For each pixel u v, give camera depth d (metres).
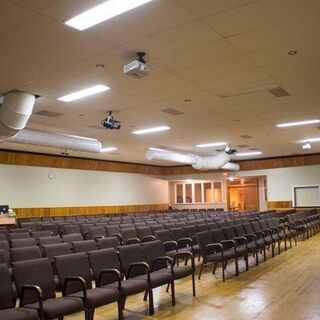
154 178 21.05
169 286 5.87
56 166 15.77
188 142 13.21
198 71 5.86
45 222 10.39
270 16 4.12
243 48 5.00
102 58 5.26
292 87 6.79
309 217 13.73
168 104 7.83
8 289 3.65
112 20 4.15
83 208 16.77
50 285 4.00
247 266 7.07
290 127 10.59
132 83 6.40
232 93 7.10
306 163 17.39
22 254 4.83
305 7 3.93
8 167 14.05
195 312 4.55
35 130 9.59
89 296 3.83
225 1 3.79
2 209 11.90
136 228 7.94
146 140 12.61
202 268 6.90
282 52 5.15
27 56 5.15
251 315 4.39
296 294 5.29
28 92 6.84
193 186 21.45
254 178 19.95
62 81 6.23
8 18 4.07
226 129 10.77
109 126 8.35
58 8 3.88
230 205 20.53
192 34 4.55
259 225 9.39
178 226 8.94
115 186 18.53
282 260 8.10
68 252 5.33
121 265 4.78
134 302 5.05
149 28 4.37
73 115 8.73
